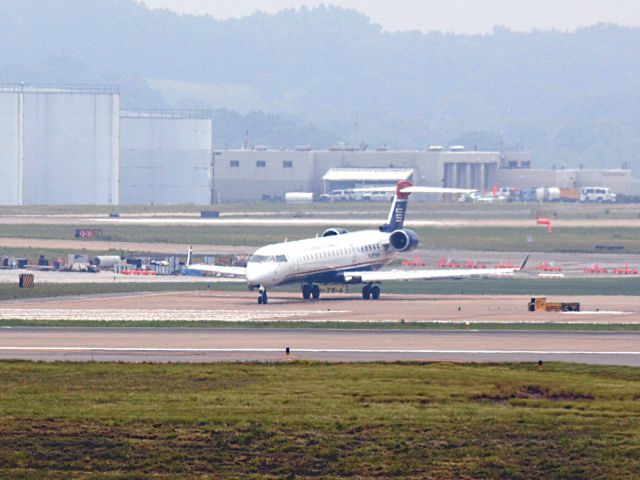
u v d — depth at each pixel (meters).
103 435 160.75
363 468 152.75
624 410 176.50
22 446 157.38
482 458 155.38
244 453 156.75
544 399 186.75
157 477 149.88
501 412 173.25
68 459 154.50
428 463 154.25
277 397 183.38
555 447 158.25
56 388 190.50
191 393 187.00
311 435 161.50
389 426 165.12
